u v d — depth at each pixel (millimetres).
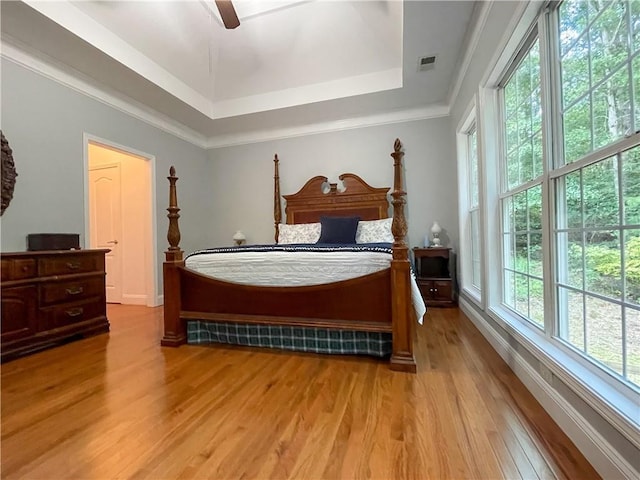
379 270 2129
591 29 1306
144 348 2473
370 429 1343
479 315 2812
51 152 2920
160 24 3055
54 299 2541
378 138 4461
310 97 4078
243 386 1778
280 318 2336
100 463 1161
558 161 1540
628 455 965
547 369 1460
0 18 2389
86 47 2771
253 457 1182
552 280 1554
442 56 3074
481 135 2539
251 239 5055
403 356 1984
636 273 1053
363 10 3061
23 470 1131
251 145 5043
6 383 1847
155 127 4203
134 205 4324
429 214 4262
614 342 1160
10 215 2596
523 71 2035
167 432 1347
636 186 1049
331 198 4539
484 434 1291
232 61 3734
